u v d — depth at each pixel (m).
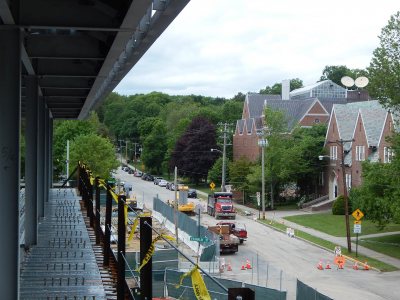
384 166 36.41
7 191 9.34
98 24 9.25
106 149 64.25
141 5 7.81
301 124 73.62
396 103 39.03
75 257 13.45
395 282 28.14
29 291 10.20
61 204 25.92
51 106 28.88
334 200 57.59
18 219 9.38
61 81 18.64
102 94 23.36
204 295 3.77
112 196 10.97
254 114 83.44
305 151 61.56
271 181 60.66
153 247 5.68
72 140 71.19
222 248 35.72
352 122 59.09
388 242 39.16
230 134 86.88
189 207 57.09
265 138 59.78
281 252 36.75
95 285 10.74
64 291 10.22
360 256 34.84
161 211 46.72
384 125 50.88
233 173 67.00
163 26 10.26
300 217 53.75
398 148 35.88
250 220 53.47
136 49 12.81
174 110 126.12
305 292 20.20
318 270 31.09
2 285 9.30
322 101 79.50
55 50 12.55
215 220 53.31
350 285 27.39
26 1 9.17
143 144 113.38
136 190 80.19
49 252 14.08
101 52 12.48
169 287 19.97
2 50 9.30
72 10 9.24
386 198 35.78
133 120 143.75
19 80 9.41
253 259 34.09
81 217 21.00
